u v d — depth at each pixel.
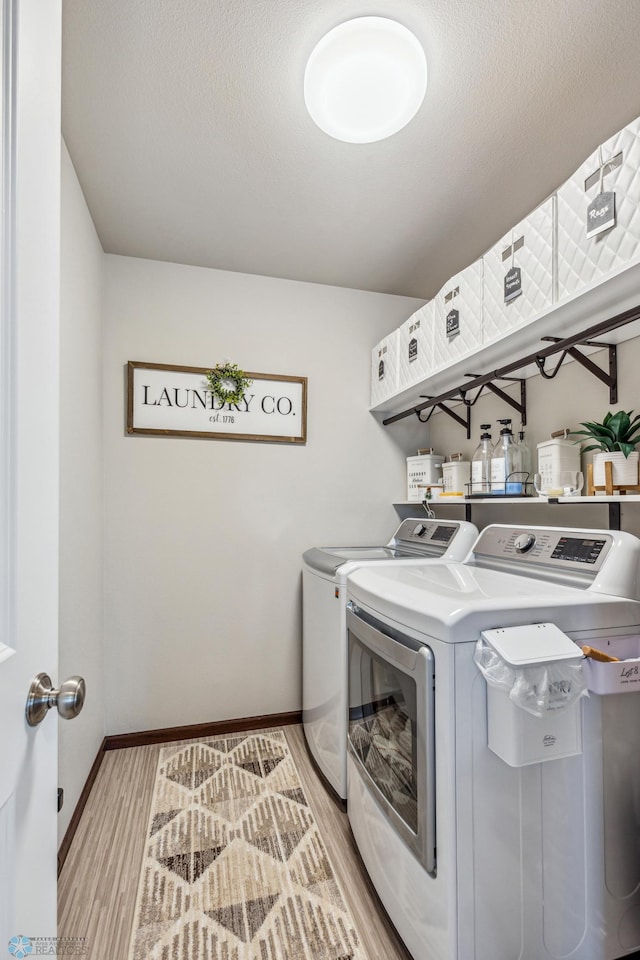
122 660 2.25
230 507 2.44
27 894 0.57
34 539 0.60
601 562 1.24
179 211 1.97
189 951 1.19
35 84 0.61
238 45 1.23
